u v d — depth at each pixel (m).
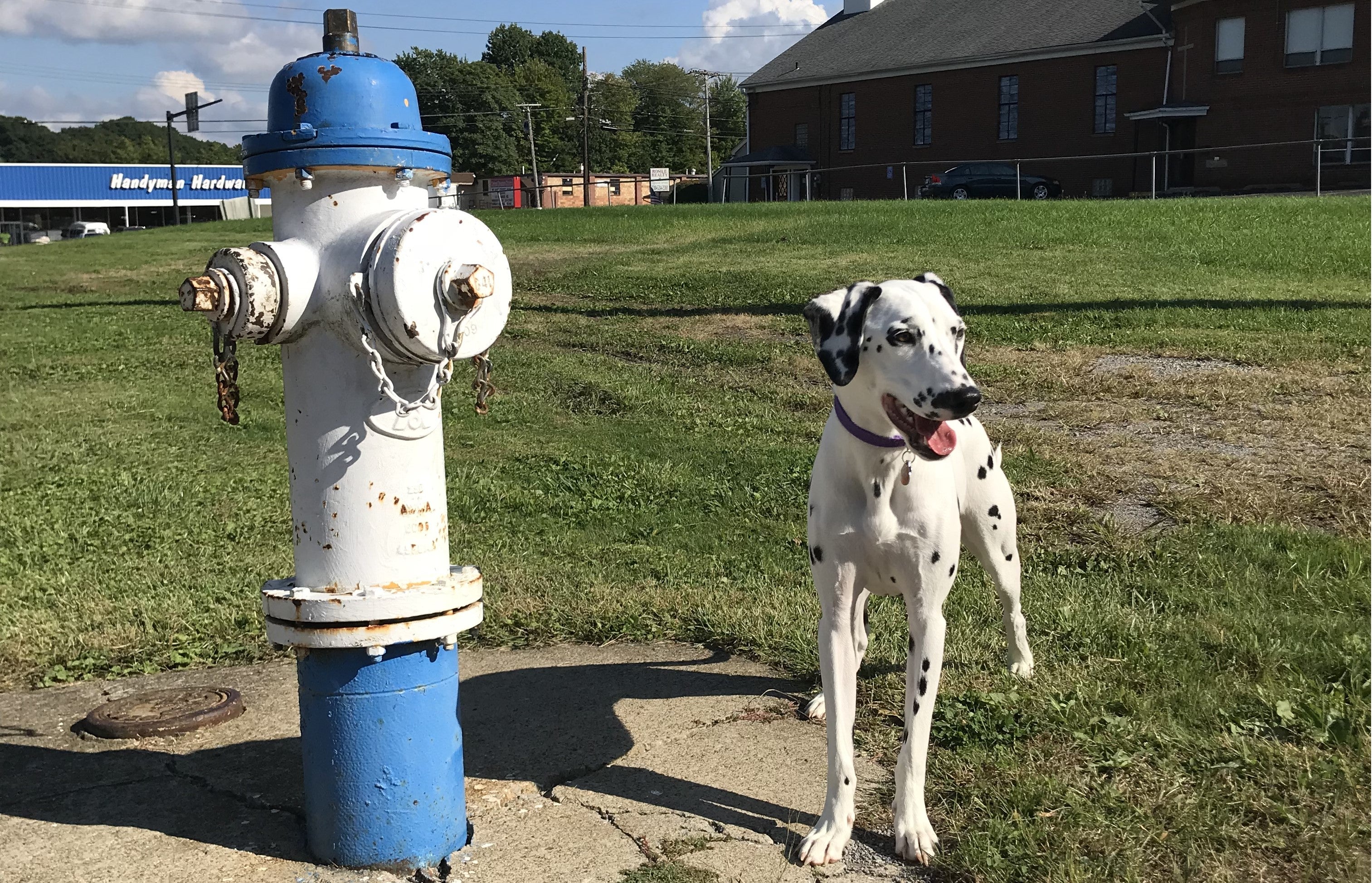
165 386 13.77
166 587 6.54
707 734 4.43
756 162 55.69
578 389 12.06
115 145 135.38
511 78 112.56
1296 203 24.33
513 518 7.97
